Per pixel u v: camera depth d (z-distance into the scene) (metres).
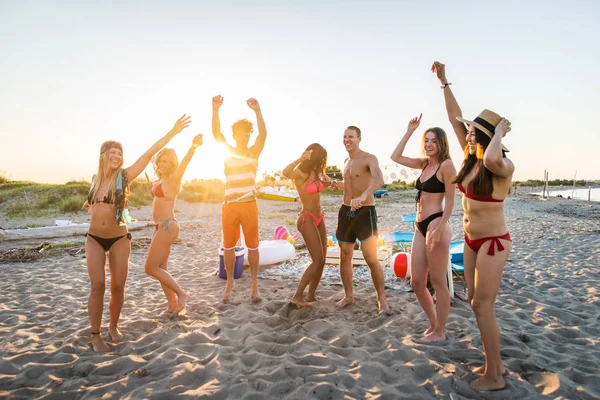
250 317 4.30
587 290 5.41
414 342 3.62
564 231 11.15
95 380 3.04
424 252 3.71
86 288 5.65
